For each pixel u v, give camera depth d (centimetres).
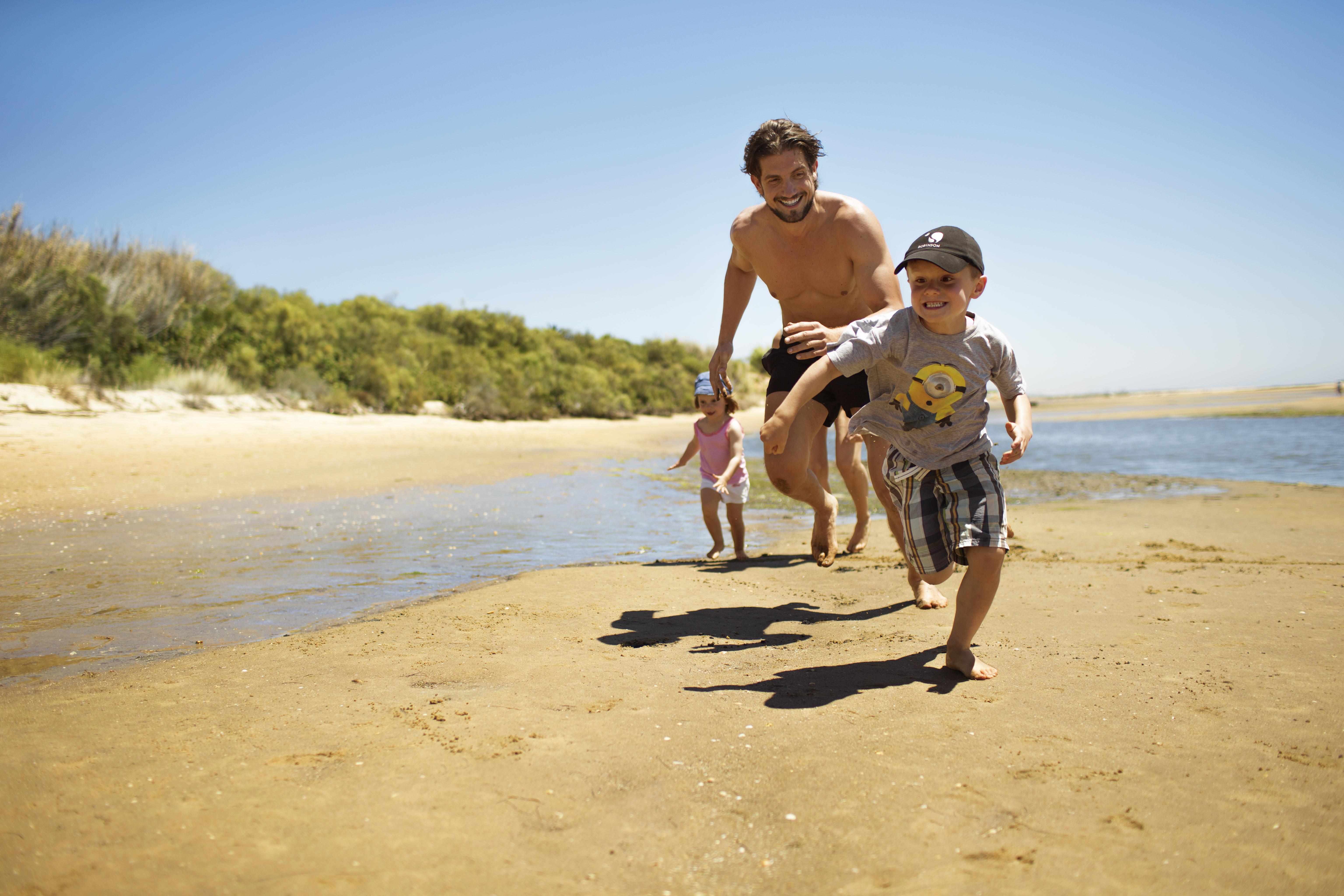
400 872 148
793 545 590
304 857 153
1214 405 5075
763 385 4572
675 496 924
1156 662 273
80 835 160
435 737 212
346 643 311
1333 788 180
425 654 293
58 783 183
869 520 616
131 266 1830
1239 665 269
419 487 958
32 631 339
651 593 404
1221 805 173
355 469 1109
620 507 821
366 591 422
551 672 271
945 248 254
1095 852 155
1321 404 4316
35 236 1686
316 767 193
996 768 192
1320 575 424
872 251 367
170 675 271
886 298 363
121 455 1062
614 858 154
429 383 2341
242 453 1173
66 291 1589
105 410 1377
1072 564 463
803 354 309
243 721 224
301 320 2058
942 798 177
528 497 895
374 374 2086
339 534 622
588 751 203
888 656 288
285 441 1334
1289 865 150
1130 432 2453
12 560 505
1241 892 142
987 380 269
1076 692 244
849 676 265
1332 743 205
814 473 489
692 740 210
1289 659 274
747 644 309
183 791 179
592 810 172
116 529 631
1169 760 196
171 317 1775
